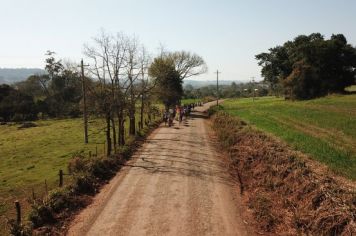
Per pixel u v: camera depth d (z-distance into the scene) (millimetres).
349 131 34156
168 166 25438
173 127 47531
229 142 32344
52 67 103812
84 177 20875
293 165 19516
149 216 16328
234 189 20062
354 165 20922
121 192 19812
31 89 116062
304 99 81312
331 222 12750
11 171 28469
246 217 16094
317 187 15430
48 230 15031
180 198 18609
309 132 34406
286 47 98812
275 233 14273
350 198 13820
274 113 54531
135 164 26281
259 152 24547
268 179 19453
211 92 196500
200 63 83562
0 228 15969
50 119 87812
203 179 22031
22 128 67688
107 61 40750
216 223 15469
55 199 17562
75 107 71875
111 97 29516
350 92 80062
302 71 80000
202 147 32531
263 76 106125
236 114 56781
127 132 43250
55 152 35375
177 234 14492
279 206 16219
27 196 20828
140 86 39969
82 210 17391
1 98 95000
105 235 14555
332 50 79562
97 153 30906
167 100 62719
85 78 36125
